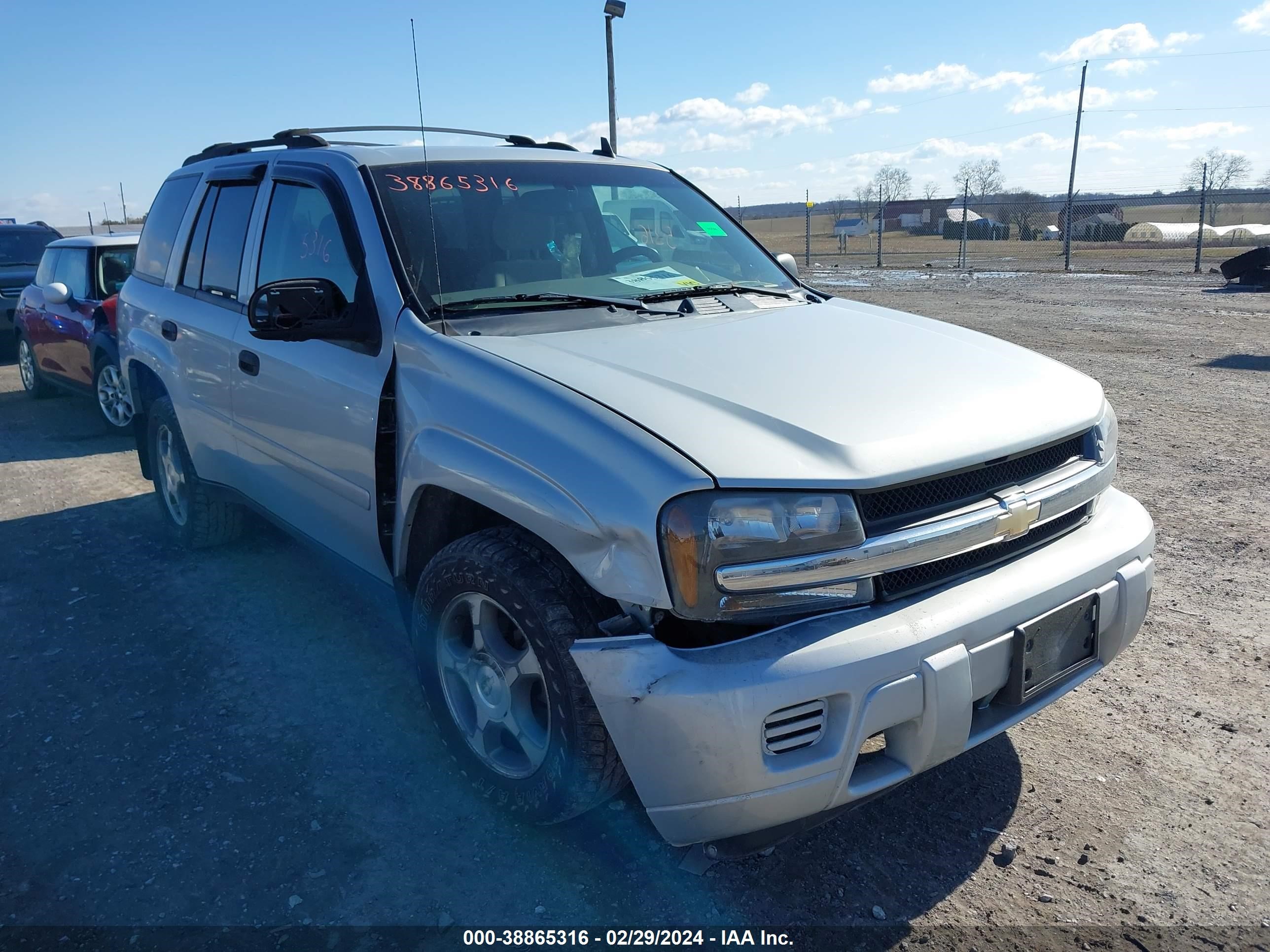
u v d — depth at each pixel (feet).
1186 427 23.36
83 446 25.05
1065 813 9.18
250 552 16.28
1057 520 8.76
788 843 8.81
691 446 7.20
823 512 7.06
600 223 11.88
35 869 8.55
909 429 7.73
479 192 11.19
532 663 8.36
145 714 11.17
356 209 10.55
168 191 16.15
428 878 8.39
